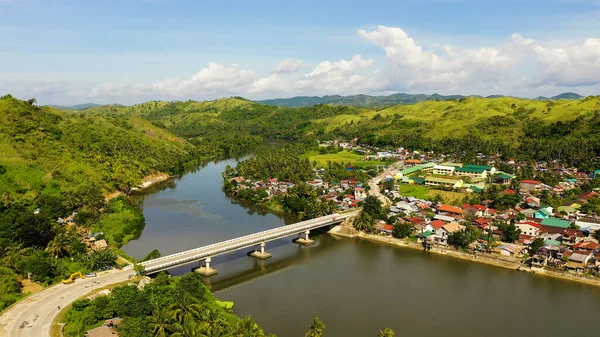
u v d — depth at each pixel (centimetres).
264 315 12562
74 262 14925
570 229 18662
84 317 10794
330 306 13188
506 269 16325
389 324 12094
